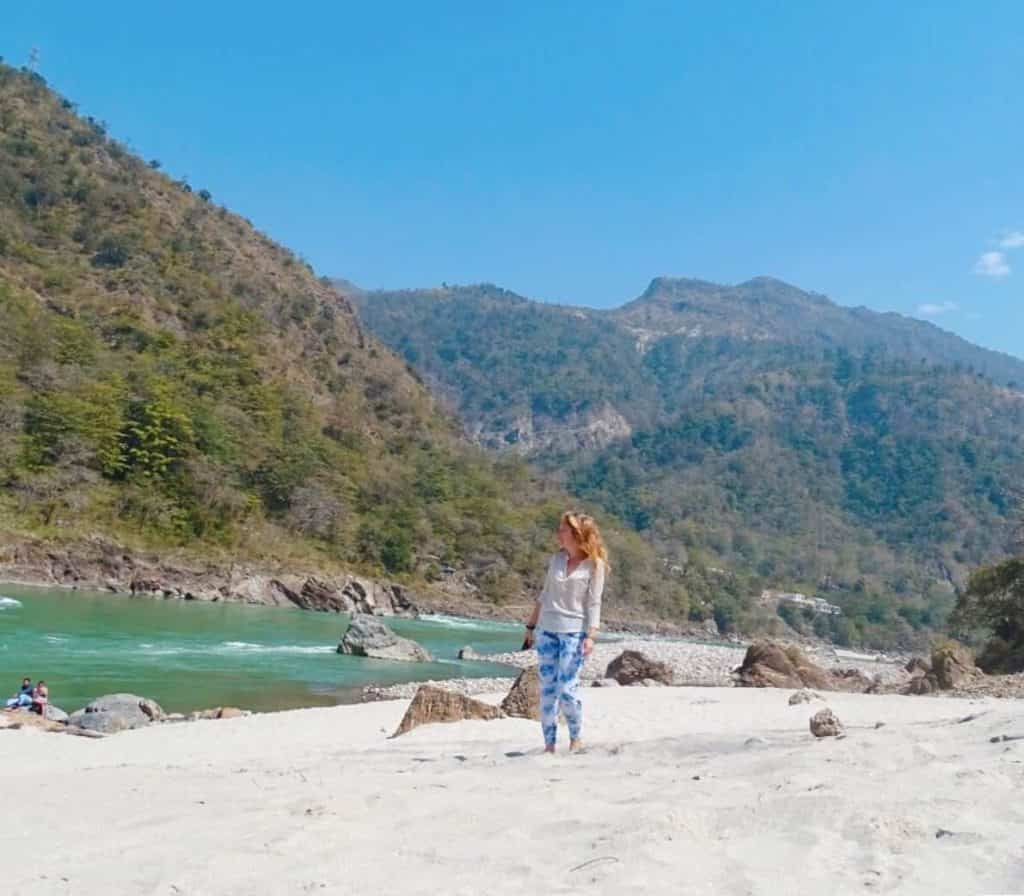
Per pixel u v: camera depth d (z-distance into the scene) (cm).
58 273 11225
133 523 7762
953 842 407
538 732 1216
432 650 5272
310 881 397
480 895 372
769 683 2598
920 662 2986
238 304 12612
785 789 512
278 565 8200
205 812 561
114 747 1235
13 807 619
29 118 14150
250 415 10156
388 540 9462
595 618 782
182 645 3922
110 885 413
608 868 390
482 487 12475
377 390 13688
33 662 3055
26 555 6712
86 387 8681
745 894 362
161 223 13600
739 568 18325
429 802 538
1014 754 583
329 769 757
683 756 708
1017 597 4347
